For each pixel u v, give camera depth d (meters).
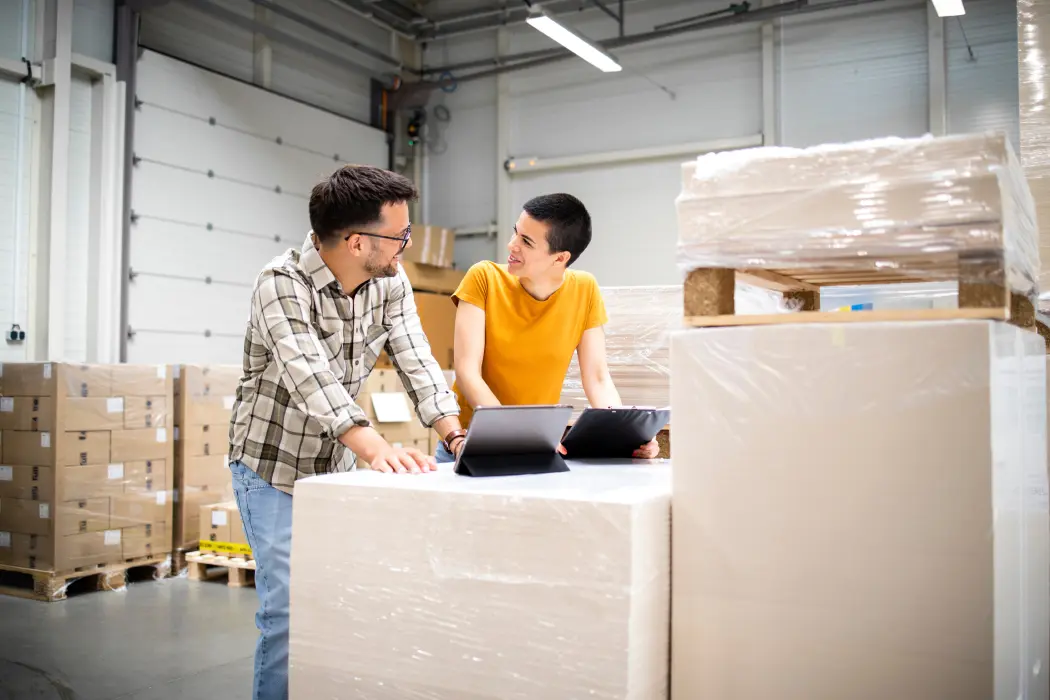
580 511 1.08
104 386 3.97
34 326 5.36
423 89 8.55
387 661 1.21
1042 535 1.50
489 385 2.10
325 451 1.69
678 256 1.20
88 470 3.89
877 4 6.62
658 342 2.34
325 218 1.54
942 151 1.06
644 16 7.58
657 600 1.14
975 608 0.99
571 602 1.09
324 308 1.63
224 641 3.15
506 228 8.21
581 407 2.37
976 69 6.27
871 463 1.04
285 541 1.62
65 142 5.40
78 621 3.43
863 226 1.09
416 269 6.68
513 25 8.30
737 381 1.13
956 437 1.00
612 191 7.71
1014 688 1.14
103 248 5.64
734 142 7.14
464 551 1.16
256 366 1.67
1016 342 1.19
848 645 1.05
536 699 1.10
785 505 1.09
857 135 6.67
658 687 1.15
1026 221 1.34
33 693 2.60
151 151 6.05
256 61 7.12
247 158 6.85
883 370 1.04
